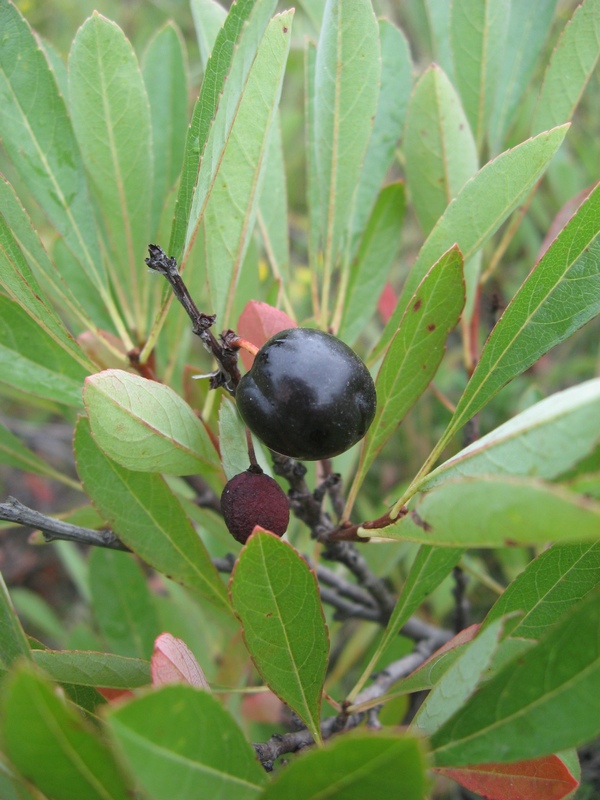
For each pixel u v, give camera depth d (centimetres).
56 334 10
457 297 9
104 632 16
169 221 12
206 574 10
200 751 6
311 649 8
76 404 12
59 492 27
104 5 29
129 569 16
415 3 23
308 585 8
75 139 11
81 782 6
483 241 10
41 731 6
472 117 13
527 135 19
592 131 22
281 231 13
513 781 8
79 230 12
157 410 9
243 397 8
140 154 12
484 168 9
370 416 8
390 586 20
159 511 10
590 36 11
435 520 7
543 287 9
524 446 6
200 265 12
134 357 11
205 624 18
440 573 10
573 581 9
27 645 8
